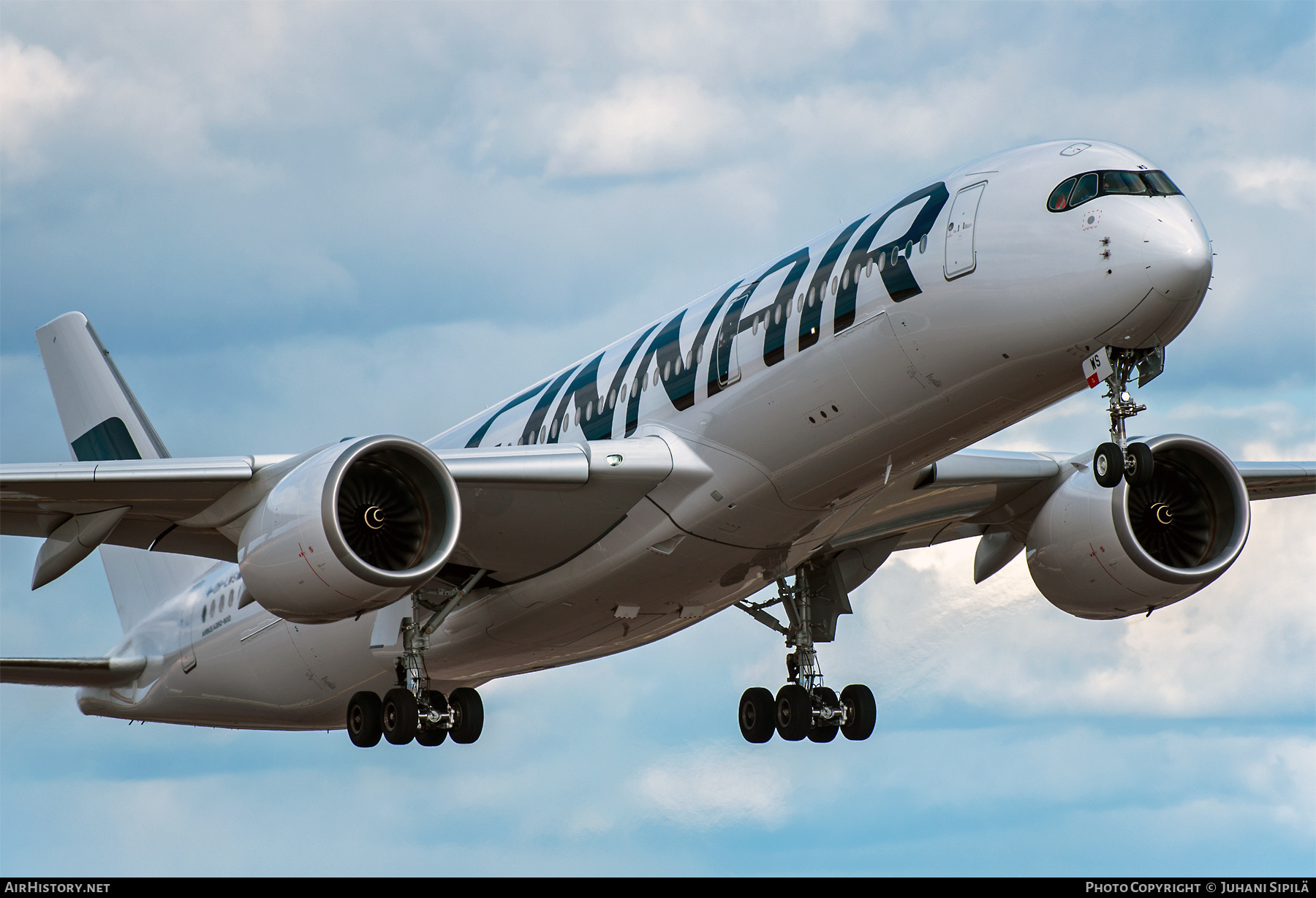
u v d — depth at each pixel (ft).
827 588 101.45
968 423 75.51
